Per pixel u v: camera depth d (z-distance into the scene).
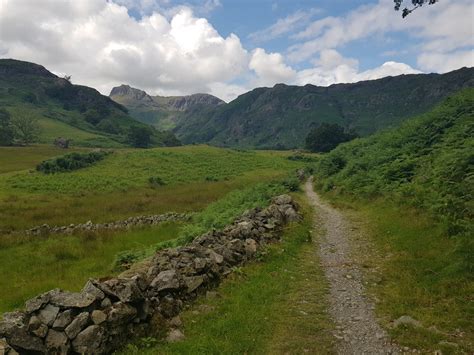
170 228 22.84
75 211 29.66
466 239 10.47
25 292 12.41
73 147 130.12
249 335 7.26
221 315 8.14
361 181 24.59
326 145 128.75
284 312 8.29
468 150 16.91
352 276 10.56
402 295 8.80
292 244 13.70
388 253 12.26
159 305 7.97
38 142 141.00
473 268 9.09
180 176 55.31
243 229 13.13
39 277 14.47
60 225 25.06
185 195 38.06
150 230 22.52
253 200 24.16
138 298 7.41
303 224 16.92
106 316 6.71
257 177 55.78
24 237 21.02
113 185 45.69
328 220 18.47
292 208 18.36
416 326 7.27
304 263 11.88
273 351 6.79
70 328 6.33
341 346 6.93
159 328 7.44
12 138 128.88
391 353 6.60
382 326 7.55
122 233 21.73
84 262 16.56
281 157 91.38
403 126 31.70
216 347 6.79
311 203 24.77
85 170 57.94
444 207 13.26
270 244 13.31
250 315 8.03
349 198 23.91
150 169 60.59
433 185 16.28
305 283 10.11
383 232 14.61
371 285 9.80
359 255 12.55
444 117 25.66
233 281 9.93
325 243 14.35
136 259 15.36
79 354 6.25
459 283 8.70
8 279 14.41
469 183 13.93
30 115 139.25
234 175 58.75
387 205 18.42
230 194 30.78
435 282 9.09
